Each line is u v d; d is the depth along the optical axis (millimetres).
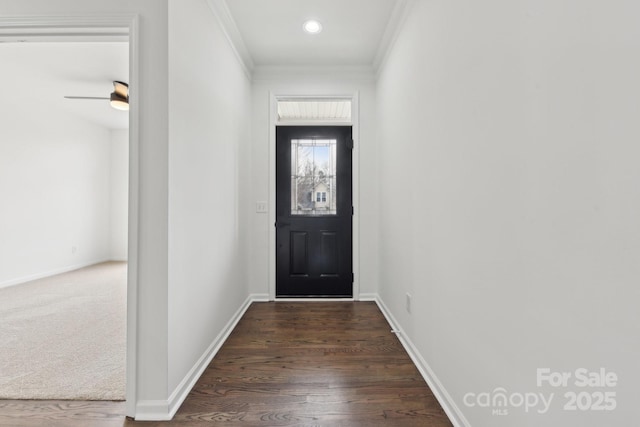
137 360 1399
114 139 5691
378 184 3139
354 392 1590
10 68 3248
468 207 1240
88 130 5172
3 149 3871
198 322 1776
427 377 1685
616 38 629
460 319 1311
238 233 2719
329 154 3311
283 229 3295
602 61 659
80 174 5023
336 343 2186
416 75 1891
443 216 1487
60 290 3588
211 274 2004
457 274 1340
